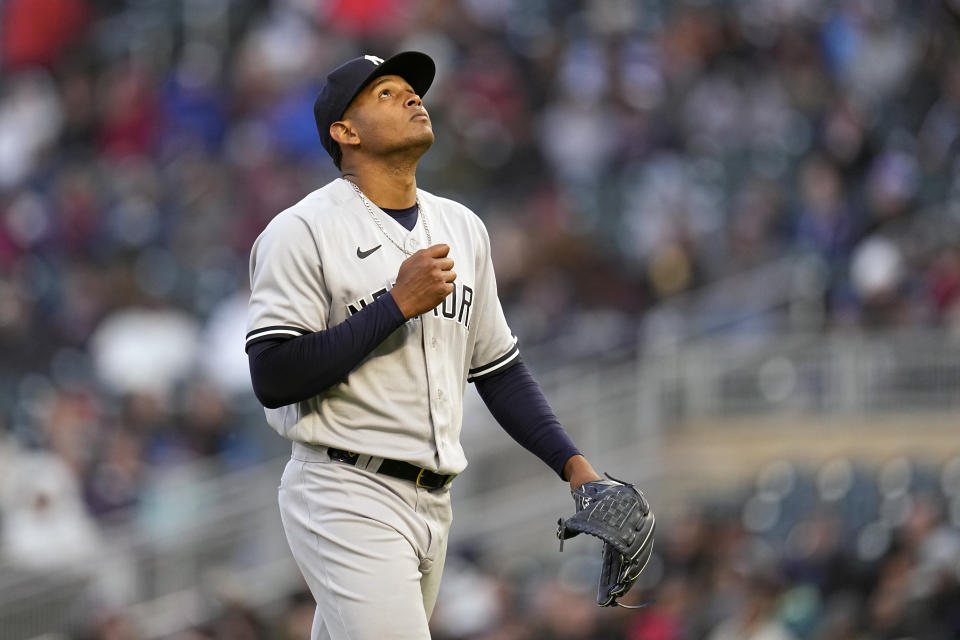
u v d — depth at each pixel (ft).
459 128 165.99
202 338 155.33
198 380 141.79
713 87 170.19
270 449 138.10
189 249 164.86
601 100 168.35
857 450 126.82
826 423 128.26
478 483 129.59
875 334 130.00
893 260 135.74
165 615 119.85
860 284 136.46
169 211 170.40
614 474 131.64
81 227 171.32
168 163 178.19
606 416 133.39
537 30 182.50
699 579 107.86
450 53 177.37
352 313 40.60
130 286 160.25
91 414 139.64
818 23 180.24
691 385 133.59
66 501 127.13
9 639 120.16
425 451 40.88
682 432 132.77
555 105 172.04
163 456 134.82
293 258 40.22
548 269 149.38
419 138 41.34
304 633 106.83
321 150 172.65
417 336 41.01
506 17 183.93
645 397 134.21
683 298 145.79
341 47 182.09
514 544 127.44
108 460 132.98
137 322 151.64
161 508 131.23
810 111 165.17
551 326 143.13
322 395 40.68
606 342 140.26
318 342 38.75
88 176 178.60
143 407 137.90
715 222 153.79
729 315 140.67
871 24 176.55
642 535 40.01
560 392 137.28
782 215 151.74
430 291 39.06
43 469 127.65
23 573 122.52
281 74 180.96
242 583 120.78
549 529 127.75
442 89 170.60
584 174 163.02
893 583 101.55
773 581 103.14
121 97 186.19
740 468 129.08
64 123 187.93
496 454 130.21
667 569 110.52
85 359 154.92
